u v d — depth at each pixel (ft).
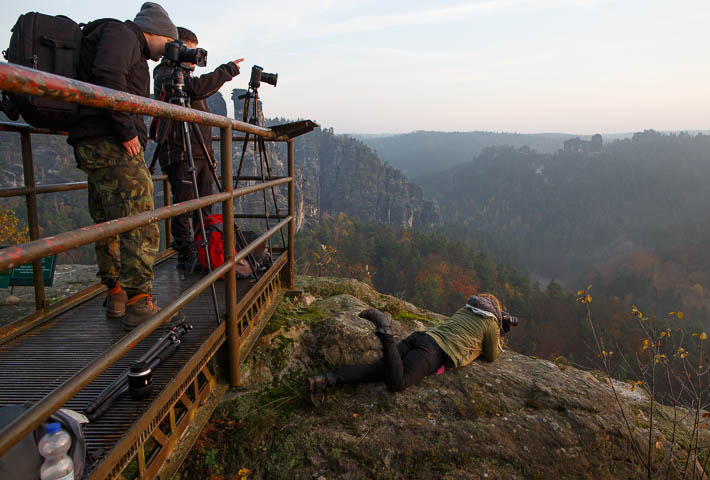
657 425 12.33
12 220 28.89
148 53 8.93
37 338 8.80
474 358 12.46
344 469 9.34
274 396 11.26
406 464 9.43
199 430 8.21
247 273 12.92
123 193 8.05
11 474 4.30
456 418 10.43
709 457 10.89
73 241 4.06
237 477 9.44
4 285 14.61
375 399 10.93
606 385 13.87
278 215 14.93
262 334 12.73
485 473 9.37
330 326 13.11
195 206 6.95
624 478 10.09
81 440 4.96
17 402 6.57
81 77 7.48
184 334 8.74
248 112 13.23
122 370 7.50
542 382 11.85
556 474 9.67
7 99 7.18
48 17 7.32
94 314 10.15
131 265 8.50
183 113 6.41
